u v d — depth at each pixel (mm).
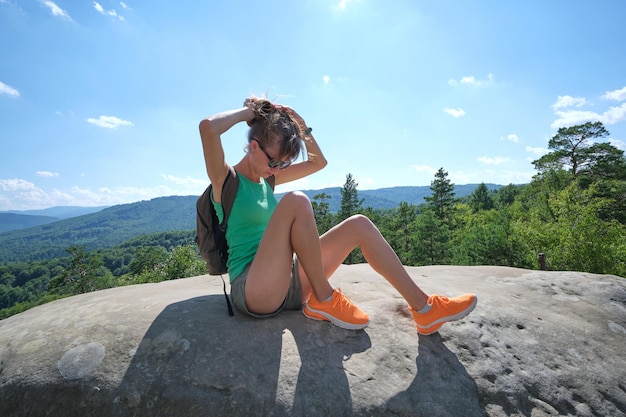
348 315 1831
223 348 1611
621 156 34031
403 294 1883
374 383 1577
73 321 1808
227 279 3141
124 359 1548
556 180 34250
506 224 19406
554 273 2982
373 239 1896
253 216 1899
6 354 1613
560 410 1643
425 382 1625
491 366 1761
